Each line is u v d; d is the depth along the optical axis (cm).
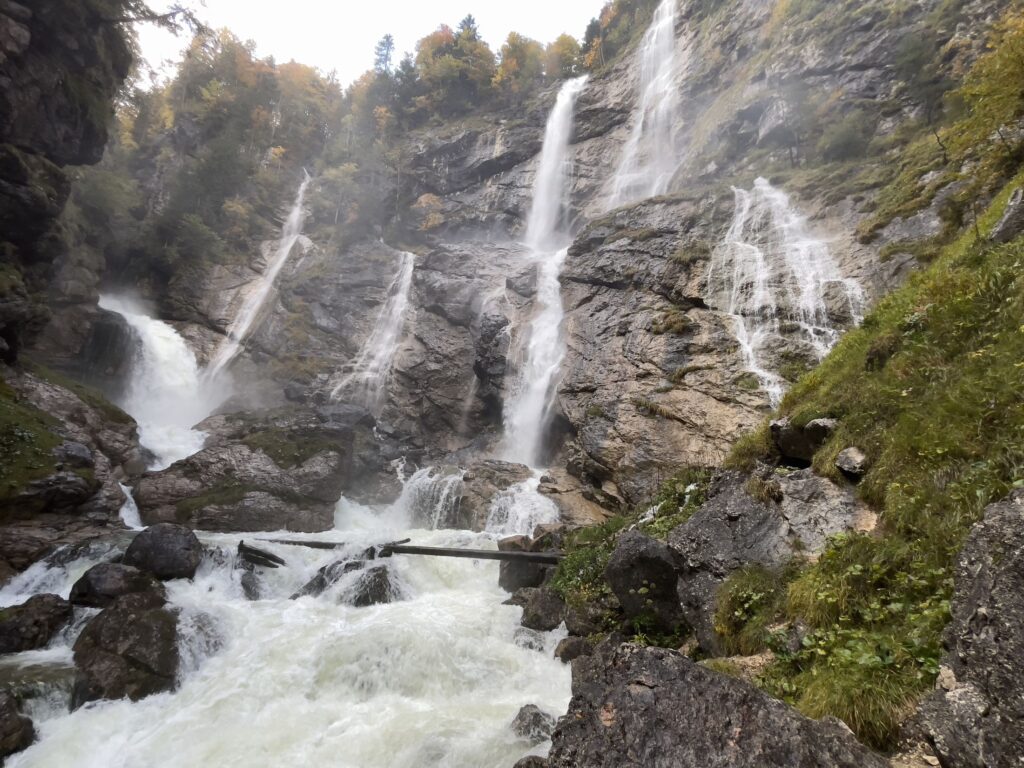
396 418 3059
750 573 686
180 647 970
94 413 2023
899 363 762
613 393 2103
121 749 769
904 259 1767
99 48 2392
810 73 3055
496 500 1961
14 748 740
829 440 776
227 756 734
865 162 2380
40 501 1474
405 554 1455
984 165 1647
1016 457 520
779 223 2291
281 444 2091
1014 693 328
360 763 709
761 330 1931
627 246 2628
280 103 5844
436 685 919
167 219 3666
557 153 4812
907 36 2714
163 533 1291
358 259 4072
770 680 527
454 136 5419
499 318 2953
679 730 377
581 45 6438
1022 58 1228
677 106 3997
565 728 425
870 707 412
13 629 980
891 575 538
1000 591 368
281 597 1304
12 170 2103
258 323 3581
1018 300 681
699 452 1716
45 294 2502
